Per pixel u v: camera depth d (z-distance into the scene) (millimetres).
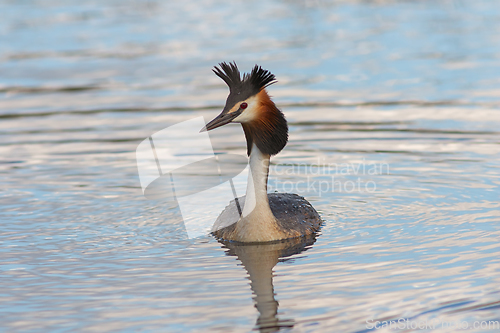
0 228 11336
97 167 14852
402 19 32625
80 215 12047
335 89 21281
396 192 12969
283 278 9047
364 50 26375
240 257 9961
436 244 10164
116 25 32594
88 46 28438
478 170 13930
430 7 35562
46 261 9859
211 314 7996
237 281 8992
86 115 19281
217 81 22891
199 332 7562
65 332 7641
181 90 21844
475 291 8430
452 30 29594
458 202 12211
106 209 12375
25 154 15812
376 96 20312
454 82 21438
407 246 10141
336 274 9125
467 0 37250
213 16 34562
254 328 7637
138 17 34656
